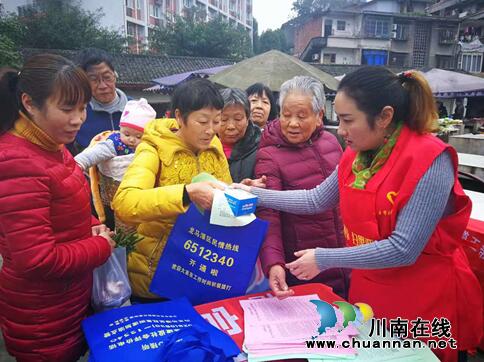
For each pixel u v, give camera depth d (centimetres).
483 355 199
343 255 120
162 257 133
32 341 124
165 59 1695
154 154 148
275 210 161
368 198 124
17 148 110
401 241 115
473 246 187
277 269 140
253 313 124
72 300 127
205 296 136
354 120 119
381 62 2684
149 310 124
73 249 118
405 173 118
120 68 1538
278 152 177
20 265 108
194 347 98
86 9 2161
